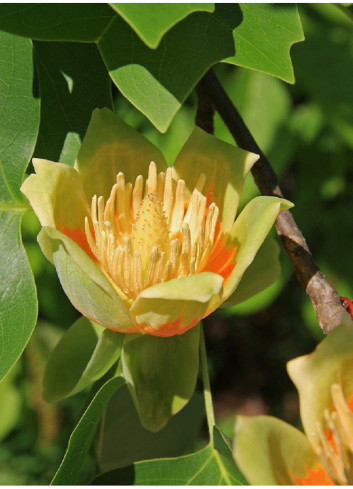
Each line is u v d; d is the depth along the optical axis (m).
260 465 0.32
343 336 0.33
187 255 0.37
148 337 0.37
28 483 0.81
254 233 0.35
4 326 0.37
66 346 0.38
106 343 0.37
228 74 0.51
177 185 0.38
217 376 1.11
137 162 0.38
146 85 0.35
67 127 0.38
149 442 0.41
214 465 0.36
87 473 0.66
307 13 0.49
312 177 0.55
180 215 0.38
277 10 0.36
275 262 0.38
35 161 0.36
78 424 0.36
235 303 0.37
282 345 1.09
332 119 0.47
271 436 0.32
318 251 0.54
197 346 0.37
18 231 0.38
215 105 0.40
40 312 0.57
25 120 0.38
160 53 0.35
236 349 1.11
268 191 0.39
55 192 0.36
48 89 0.38
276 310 1.05
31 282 0.37
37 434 0.60
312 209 0.54
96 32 0.35
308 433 0.33
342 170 0.54
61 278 0.36
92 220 0.37
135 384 0.37
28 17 0.35
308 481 0.33
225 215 0.38
